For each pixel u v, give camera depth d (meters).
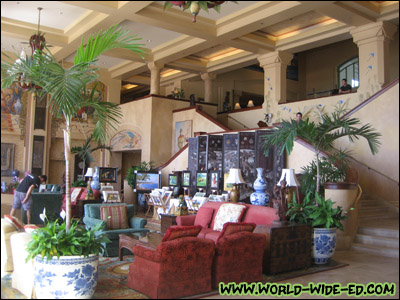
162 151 18.06
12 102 17.84
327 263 6.56
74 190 11.19
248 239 5.27
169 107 18.36
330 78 20.11
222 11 12.77
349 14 11.98
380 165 11.12
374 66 12.75
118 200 11.24
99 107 5.24
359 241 8.10
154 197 12.39
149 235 6.53
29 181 9.55
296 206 6.66
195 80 21.33
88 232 4.53
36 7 12.95
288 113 15.29
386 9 12.25
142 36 15.58
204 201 9.97
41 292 4.29
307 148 10.55
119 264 6.22
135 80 21.95
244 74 22.14
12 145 17.80
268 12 12.21
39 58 4.50
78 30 14.41
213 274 5.04
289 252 5.96
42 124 18.53
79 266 4.32
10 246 5.25
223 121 18.55
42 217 4.97
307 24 14.20
